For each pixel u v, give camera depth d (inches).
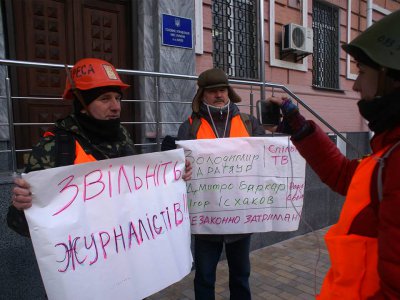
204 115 92.7
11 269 95.6
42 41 140.8
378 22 40.8
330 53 277.3
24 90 136.9
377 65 39.7
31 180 50.8
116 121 63.6
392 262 33.1
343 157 57.5
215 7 198.7
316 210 186.5
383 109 39.4
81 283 53.8
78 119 62.4
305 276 131.7
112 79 61.1
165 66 160.6
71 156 59.1
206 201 88.0
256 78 215.0
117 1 157.9
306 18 243.0
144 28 157.1
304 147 57.9
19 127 134.7
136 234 61.4
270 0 219.0
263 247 162.2
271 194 92.2
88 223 55.8
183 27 165.9
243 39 212.8
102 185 58.0
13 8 133.6
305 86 245.8
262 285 124.7
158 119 124.1
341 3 275.7
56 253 52.0
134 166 62.7
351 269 41.9
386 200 35.0
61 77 146.1
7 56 133.1
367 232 40.9
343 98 274.1
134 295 59.6
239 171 89.1
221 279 129.4
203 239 90.0
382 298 36.1
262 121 68.9
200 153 86.8
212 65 190.2
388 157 38.6
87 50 151.4
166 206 66.9
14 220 55.9
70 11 146.5
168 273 65.1
